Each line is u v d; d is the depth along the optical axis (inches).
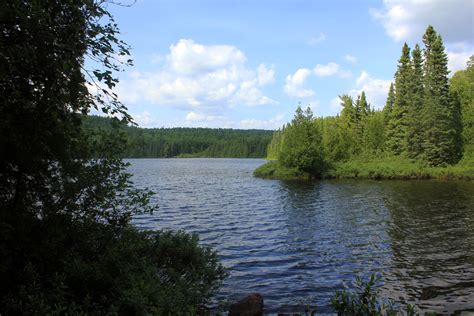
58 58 176.1
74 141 215.3
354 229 709.9
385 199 1131.9
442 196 1187.3
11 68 157.9
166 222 789.2
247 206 1024.2
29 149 183.0
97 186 243.6
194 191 1433.3
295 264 493.4
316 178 2033.7
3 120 167.0
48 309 167.3
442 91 2127.2
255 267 480.1
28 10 158.2
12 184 197.5
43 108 179.8
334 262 502.0
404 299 373.7
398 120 2317.9
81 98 196.4
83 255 230.2
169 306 203.6
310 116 2073.1
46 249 202.1
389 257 521.7
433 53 2112.5
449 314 338.0
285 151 2100.1
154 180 1990.7
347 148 2573.8
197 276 281.0
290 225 757.3
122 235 263.4
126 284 208.8
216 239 637.3
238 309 316.8
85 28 187.5
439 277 437.4
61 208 232.1
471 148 2111.2
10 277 184.5
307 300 372.2
